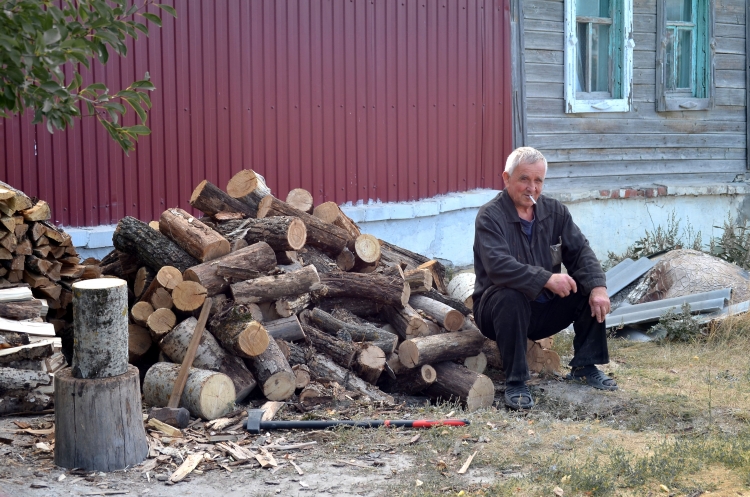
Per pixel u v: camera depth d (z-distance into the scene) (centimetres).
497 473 400
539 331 578
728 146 1309
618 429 483
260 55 865
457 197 1024
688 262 788
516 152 554
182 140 823
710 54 1258
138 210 803
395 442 444
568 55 1126
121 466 398
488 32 1048
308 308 587
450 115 1020
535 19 1102
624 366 627
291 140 892
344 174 934
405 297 589
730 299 748
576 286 535
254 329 496
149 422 452
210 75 834
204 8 825
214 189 611
